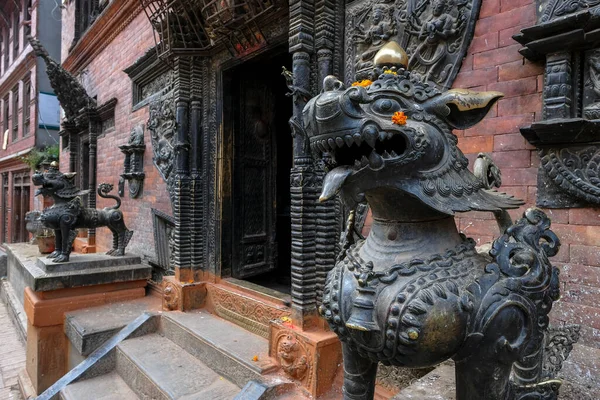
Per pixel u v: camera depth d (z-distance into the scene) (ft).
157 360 9.80
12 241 42.78
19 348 18.25
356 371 4.04
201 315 11.55
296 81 7.93
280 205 16.11
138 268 15.62
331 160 3.60
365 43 7.59
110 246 20.18
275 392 7.32
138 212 17.08
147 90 16.60
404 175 3.38
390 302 3.30
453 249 3.64
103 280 14.85
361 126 3.11
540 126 5.01
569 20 4.77
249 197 13.03
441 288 3.25
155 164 15.28
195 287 11.97
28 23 37.65
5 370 16.19
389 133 3.21
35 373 13.67
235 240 12.47
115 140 19.72
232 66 11.54
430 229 3.74
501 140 5.88
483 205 3.49
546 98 5.23
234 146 12.42
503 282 3.34
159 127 15.03
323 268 7.77
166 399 8.12
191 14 11.10
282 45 9.87
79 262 14.75
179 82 12.27
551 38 4.99
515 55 5.74
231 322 10.89
